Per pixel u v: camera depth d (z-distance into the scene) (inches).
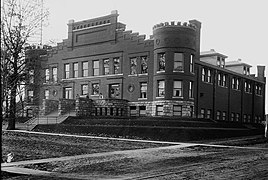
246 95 2329.0
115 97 1774.1
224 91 2026.3
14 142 923.4
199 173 507.5
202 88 1780.3
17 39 828.6
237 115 2203.5
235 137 1376.7
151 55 1636.3
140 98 1662.2
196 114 1712.6
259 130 1640.0
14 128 1336.1
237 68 2362.2
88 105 1708.9
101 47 1836.9
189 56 1567.4
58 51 2022.6
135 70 1697.8
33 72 1000.2
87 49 1895.9
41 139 1026.1
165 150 867.4
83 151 808.3
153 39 1628.9
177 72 1540.4
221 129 1334.9
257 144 1136.2
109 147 906.7
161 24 1583.4
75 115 1652.3
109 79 1787.6
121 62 1750.7
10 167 574.9
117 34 1774.1
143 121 1369.3
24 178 481.1
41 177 487.2
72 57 1955.0
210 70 1884.8
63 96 1973.4
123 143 1007.6
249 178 461.4
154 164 617.9
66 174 512.1
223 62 2119.8
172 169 554.3
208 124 1432.1
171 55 1546.5
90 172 531.2
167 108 1536.7
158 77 1571.1
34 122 1590.8
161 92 1576.0
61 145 903.1
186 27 1561.3
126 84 1722.4
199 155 768.9
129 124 1366.9
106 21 1822.1
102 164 615.2
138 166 593.0
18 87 887.1
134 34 1706.4
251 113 2395.4
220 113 1975.9
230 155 773.3
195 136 1210.0
